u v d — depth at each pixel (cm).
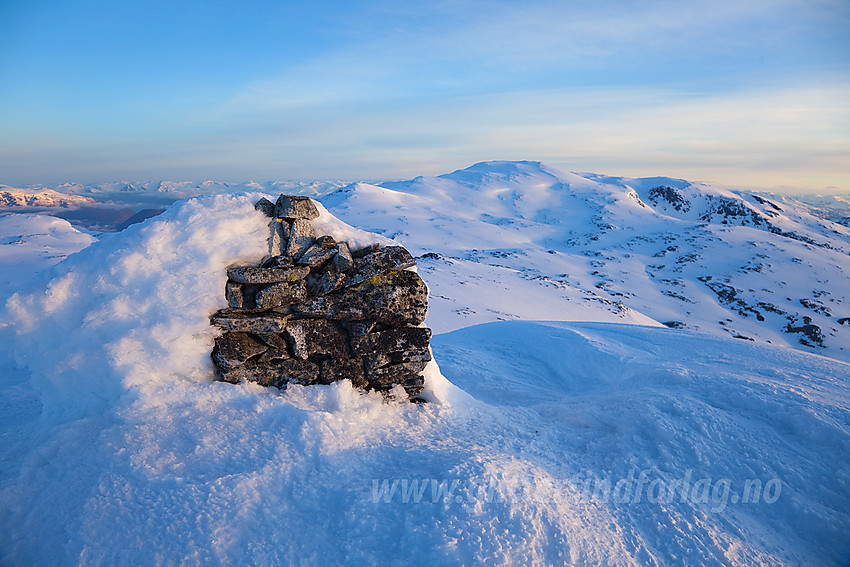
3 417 550
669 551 439
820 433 620
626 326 1586
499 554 373
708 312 10644
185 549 352
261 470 436
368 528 394
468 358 1261
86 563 338
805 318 10131
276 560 358
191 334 552
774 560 450
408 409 645
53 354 512
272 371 592
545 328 1515
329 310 621
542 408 815
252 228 602
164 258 564
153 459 432
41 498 391
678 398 744
